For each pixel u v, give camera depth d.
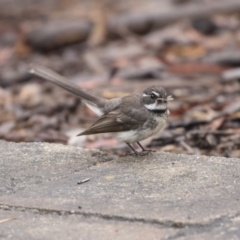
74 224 7.75
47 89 18.45
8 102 17.53
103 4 27.75
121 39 22.64
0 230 7.66
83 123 15.55
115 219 7.82
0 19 27.22
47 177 9.45
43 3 29.83
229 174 9.14
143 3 26.59
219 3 22.97
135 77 18.27
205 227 7.48
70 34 22.70
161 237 7.28
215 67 18.33
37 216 8.05
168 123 13.84
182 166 9.56
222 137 12.84
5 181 9.34
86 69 20.23
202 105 15.23
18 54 22.89
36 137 14.36
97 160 10.12
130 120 10.67
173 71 18.34
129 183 8.98
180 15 22.66
